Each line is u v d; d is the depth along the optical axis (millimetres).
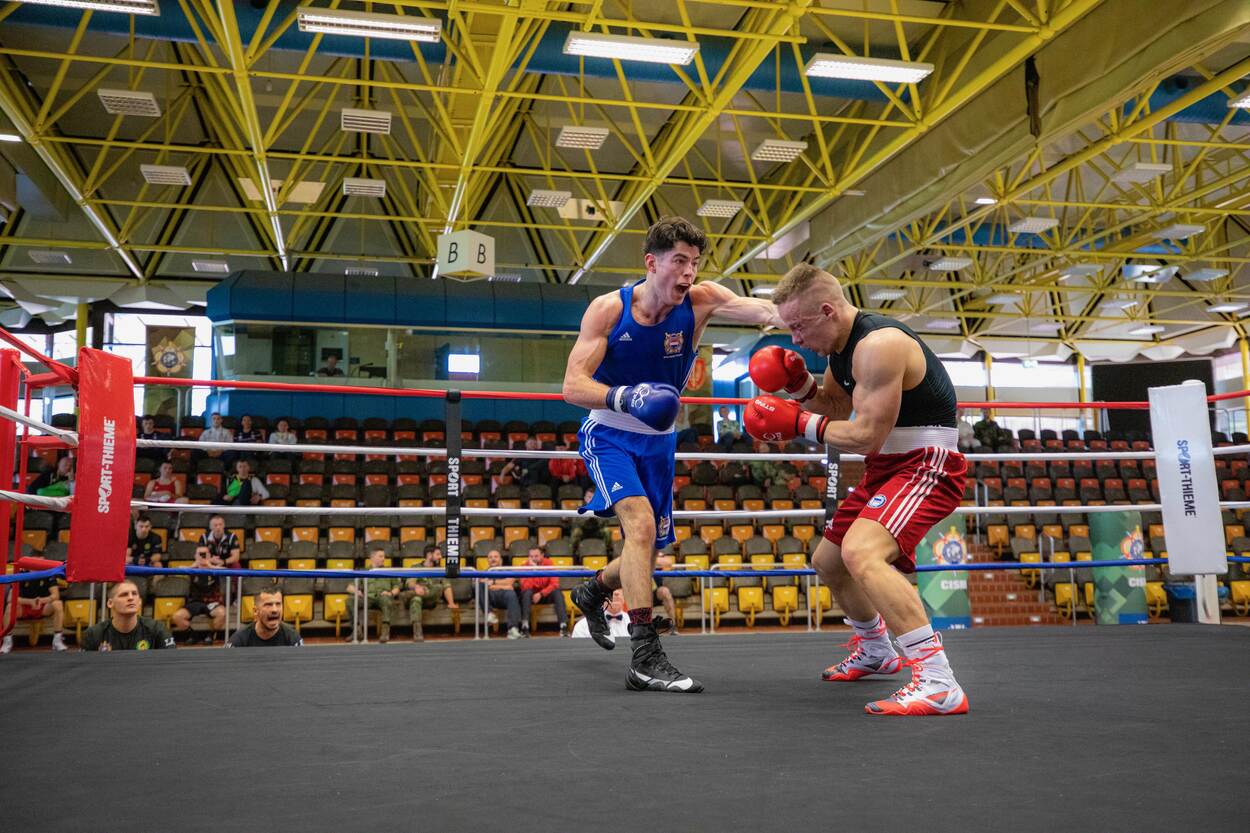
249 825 1184
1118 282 18094
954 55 9672
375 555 7777
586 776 1438
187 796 1334
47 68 11445
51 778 1451
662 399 2225
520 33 8461
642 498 2529
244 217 15469
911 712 1979
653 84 11891
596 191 15773
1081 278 19062
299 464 11727
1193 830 1130
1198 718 1945
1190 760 1538
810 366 17297
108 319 15992
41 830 1167
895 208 12328
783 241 14922
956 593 6770
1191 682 2486
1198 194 12398
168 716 2012
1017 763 1520
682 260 2396
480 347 14789
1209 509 3986
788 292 2273
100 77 9898
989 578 11914
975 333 19922
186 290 15641
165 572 3555
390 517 10344
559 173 11383
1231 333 19562
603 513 2635
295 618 8422
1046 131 9102
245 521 9781
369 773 1470
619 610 6137
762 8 8188
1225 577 10781
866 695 2289
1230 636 3730
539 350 15047
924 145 11336
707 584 9570
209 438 11633
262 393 13797
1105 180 13547
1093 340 20734
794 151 11141
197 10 8312
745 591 9648
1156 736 1750
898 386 2170
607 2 9461
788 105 12383
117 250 13859
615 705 2133
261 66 11531
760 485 12555
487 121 10914
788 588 9742
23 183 12852
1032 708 2078
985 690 2352
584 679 2578
